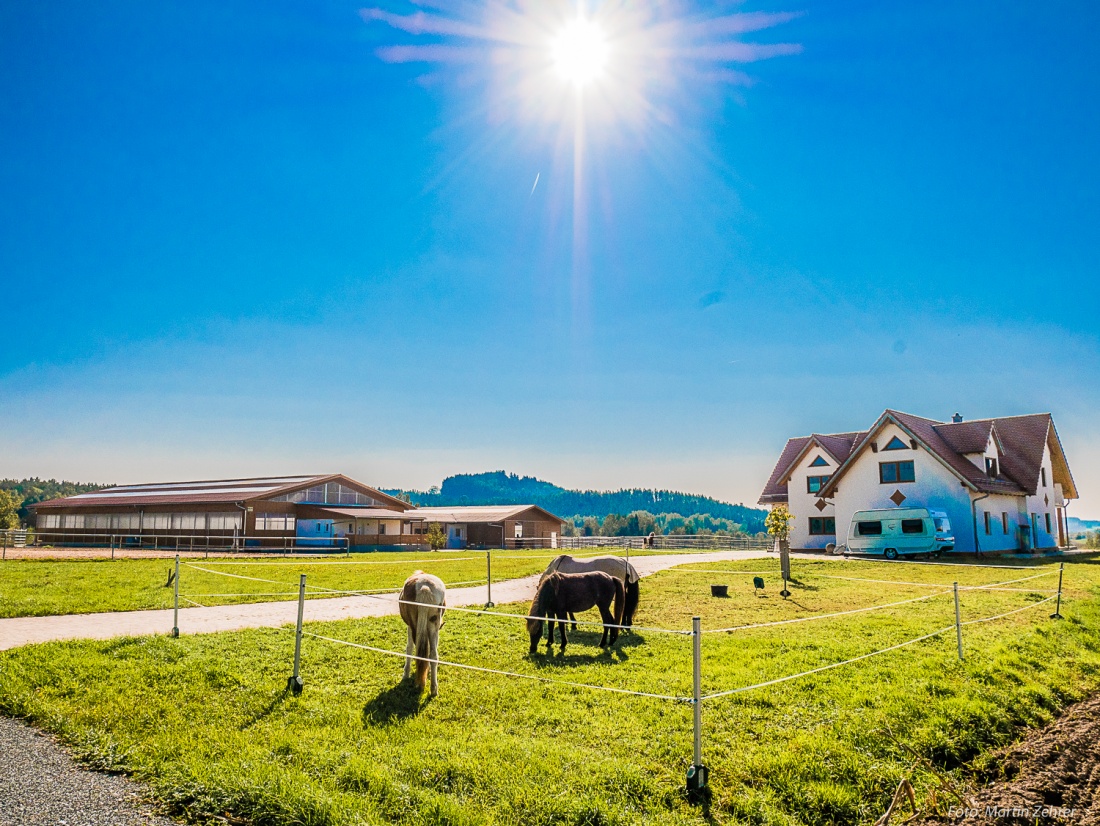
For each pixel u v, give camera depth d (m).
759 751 7.12
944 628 13.03
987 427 37.41
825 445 43.72
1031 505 39.72
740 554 41.44
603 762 6.77
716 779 6.55
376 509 57.38
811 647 11.92
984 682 9.55
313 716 8.11
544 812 5.84
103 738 7.22
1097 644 12.76
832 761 6.89
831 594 20.08
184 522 51.25
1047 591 19.45
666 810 5.98
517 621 14.66
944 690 9.09
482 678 9.93
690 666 10.66
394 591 19.95
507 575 25.36
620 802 6.04
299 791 5.95
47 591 18.73
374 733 7.57
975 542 33.56
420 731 7.68
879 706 8.42
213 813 5.83
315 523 52.72
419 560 32.91
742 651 11.59
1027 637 12.41
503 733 7.61
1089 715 8.81
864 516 33.25
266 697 8.74
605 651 11.95
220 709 8.28
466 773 6.51
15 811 5.67
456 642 12.36
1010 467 39.62
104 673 9.52
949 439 38.12
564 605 11.92
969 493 33.97
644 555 40.91
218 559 31.80
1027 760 7.40
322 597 18.48
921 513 31.70
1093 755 7.54
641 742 7.37
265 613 15.33
